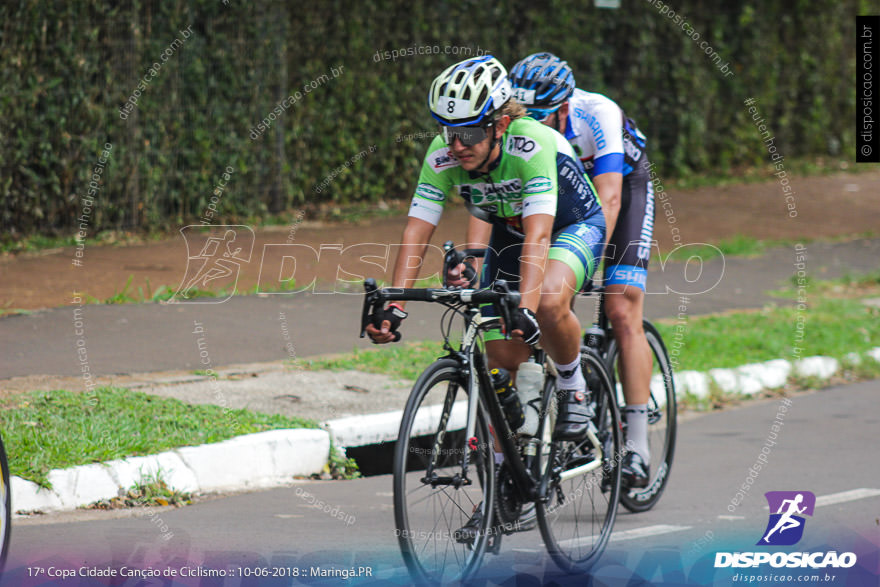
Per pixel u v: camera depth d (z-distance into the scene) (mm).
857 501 14422
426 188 11992
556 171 11766
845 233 38062
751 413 19875
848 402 20719
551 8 39500
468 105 11094
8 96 27953
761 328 24391
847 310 26859
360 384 18719
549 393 12250
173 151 31016
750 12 46312
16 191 28812
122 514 13312
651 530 13328
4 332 20625
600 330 14070
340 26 34344
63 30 28531
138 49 29781
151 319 22422
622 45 42750
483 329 11375
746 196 43625
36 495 13195
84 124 29266
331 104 34469
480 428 11289
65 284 25000
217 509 13758
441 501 11086
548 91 13398
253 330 22016
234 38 31688
